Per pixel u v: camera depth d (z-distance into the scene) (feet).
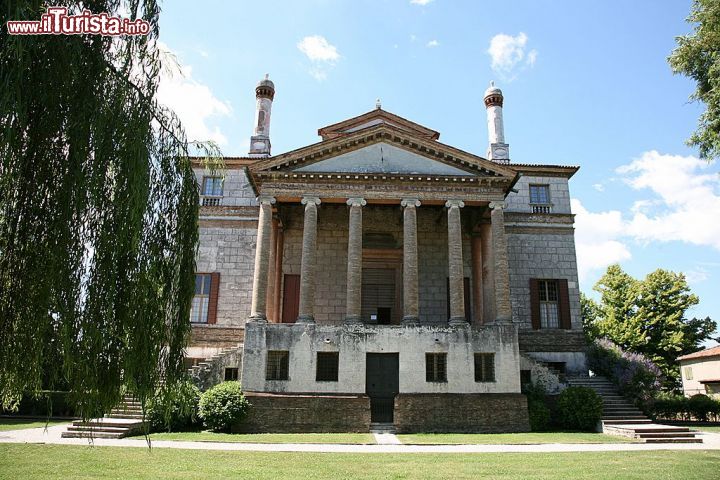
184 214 35.76
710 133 66.80
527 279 112.88
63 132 28.09
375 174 94.99
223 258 112.37
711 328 175.52
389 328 88.89
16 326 26.63
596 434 82.79
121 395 30.17
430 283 110.01
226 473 47.32
